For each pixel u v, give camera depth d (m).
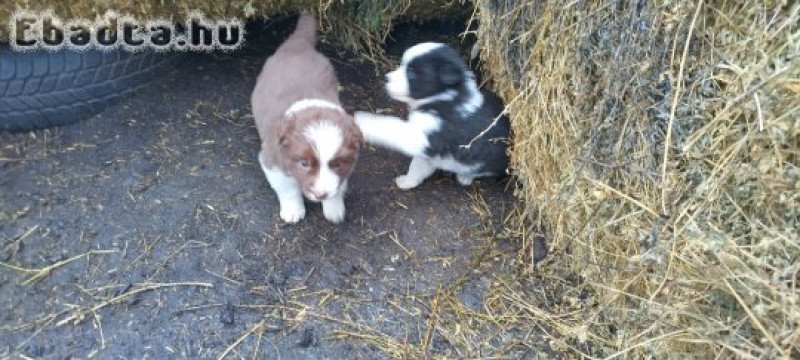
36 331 0.64
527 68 0.71
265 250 0.72
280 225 0.75
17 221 0.72
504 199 0.81
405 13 0.94
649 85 0.55
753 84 0.49
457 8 0.94
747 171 0.51
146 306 0.66
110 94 0.83
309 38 0.83
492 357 0.65
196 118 0.85
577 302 0.69
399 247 0.74
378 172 0.83
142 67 0.84
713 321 0.54
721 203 0.53
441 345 0.66
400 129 0.75
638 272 0.60
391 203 0.79
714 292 0.54
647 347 0.59
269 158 0.69
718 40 0.51
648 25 0.54
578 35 0.62
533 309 0.69
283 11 0.89
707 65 0.52
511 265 0.74
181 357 0.63
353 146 0.65
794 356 0.49
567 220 0.69
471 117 0.74
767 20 0.48
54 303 0.66
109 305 0.66
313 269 0.71
